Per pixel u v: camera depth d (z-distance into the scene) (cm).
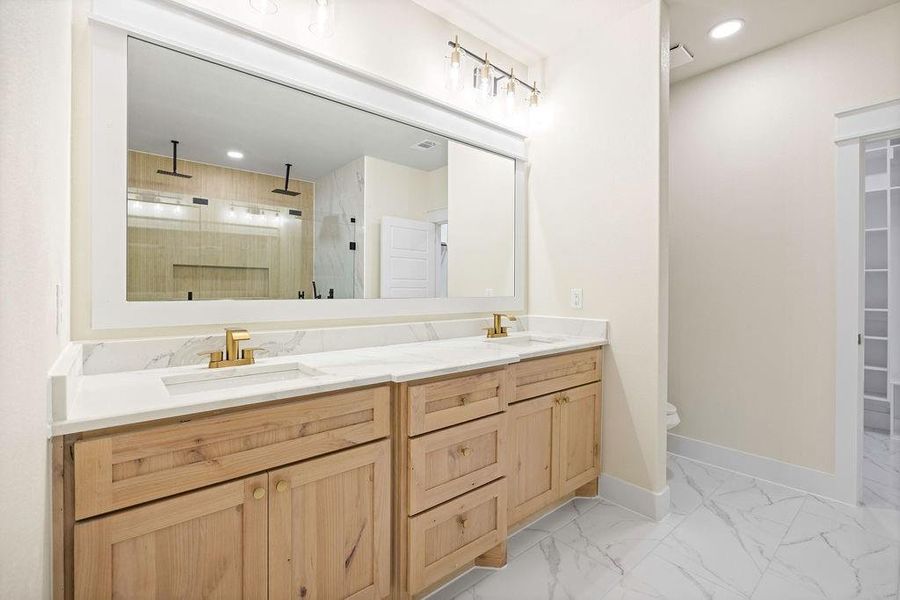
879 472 249
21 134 59
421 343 201
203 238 145
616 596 144
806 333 223
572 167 233
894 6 196
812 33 221
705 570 158
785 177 230
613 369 213
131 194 131
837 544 174
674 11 204
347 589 121
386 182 194
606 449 216
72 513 83
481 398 154
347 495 121
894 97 195
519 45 236
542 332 246
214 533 99
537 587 149
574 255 232
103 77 125
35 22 64
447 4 202
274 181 161
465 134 221
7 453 55
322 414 116
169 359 135
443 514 141
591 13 209
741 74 246
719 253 256
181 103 140
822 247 217
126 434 87
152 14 132
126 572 87
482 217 233
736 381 249
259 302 157
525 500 177
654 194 198
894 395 316
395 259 198
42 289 71
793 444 227
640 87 203
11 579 56
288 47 159
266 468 106
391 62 192
